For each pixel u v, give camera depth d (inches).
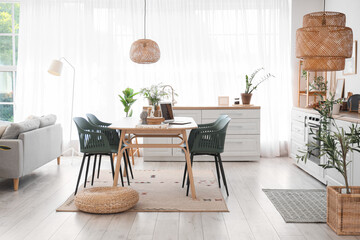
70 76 260.1
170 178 191.3
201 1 254.4
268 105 254.5
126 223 125.4
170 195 158.6
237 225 124.3
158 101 175.5
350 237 114.7
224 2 254.2
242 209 141.2
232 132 238.8
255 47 256.2
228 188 172.7
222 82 257.3
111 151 160.6
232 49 255.0
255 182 184.2
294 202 149.4
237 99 245.0
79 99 260.8
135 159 248.4
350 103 181.0
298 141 212.8
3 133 171.9
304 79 252.5
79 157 253.1
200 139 157.8
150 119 157.4
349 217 116.0
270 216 133.5
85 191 143.3
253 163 233.9
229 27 255.1
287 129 258.5
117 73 258.7
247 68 256.2
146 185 176.4
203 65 257.3
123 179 188.5
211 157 239.6
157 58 197.5
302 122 203.9
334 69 127.4
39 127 197.5
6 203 148.0
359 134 122.0
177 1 254.8
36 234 116.0
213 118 237.5
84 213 135.4
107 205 132.6
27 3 257.3
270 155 255.9
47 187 172.9
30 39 259.0
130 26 257.6
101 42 258.7
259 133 238.5
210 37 255.6
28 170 175.6
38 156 188.1
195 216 133.0
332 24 128.4
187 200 151.1
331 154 126.7
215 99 257.8
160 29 255.4
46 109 261.4
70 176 195.5
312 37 123.6
